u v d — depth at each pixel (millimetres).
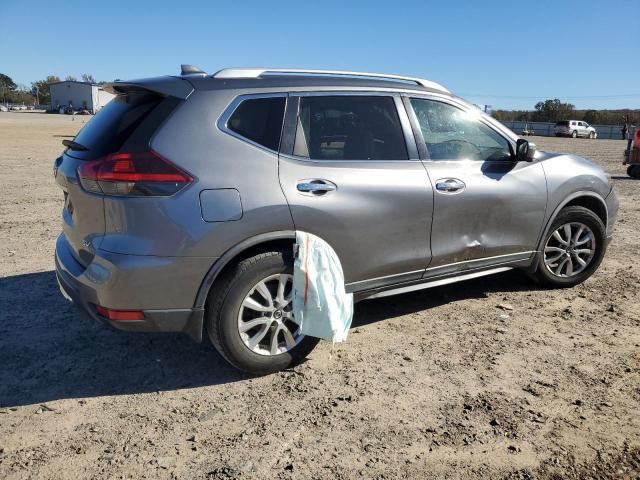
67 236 3838
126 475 2764
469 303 5062
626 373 3795
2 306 4832
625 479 2768
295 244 3590
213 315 3498
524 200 4707
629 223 8930
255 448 2979
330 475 2771
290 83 3766
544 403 3420
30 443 3004
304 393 3533
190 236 3305
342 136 3898
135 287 3283
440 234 4281
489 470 2820
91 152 3479
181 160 3318
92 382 3656
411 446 3000
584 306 5008
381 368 3850
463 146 4496
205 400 3453
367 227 3883
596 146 36594
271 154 3592
